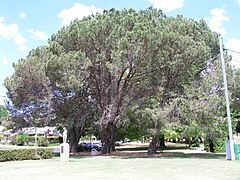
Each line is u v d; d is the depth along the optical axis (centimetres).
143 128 2547
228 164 1772
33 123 2756
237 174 1330
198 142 4188
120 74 2427
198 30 2634
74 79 2358
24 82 2573
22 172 1462
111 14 2691
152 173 1378
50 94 2622
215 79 2252
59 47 2652
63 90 2542
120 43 2206
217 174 1331
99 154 2786
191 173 1368
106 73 2609
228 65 2381
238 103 2477
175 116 2233
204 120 2205
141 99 2522
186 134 2569
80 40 2519
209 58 2442
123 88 2550
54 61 2355
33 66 2538
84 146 3828
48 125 2873
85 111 2805
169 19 2645
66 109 2798
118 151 3369
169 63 2314
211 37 2622
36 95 2656
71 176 1305
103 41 2506
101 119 2570
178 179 1187
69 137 3206
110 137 2836
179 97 2322
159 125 2322
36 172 1459
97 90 2730
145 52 2275
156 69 2425
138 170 1499
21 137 5644
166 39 2242
